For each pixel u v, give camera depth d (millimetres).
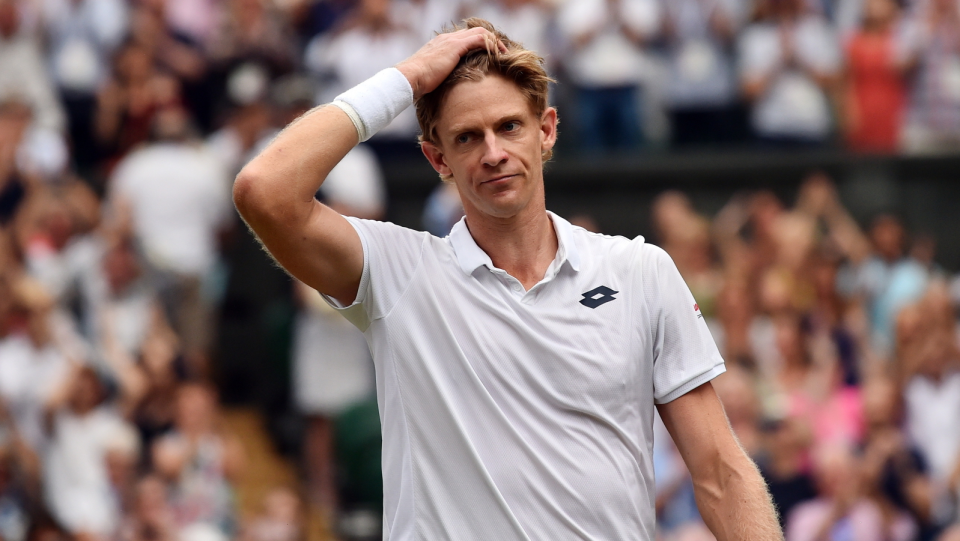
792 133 29062
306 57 29406
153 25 28156
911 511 19484
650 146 29250
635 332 7453
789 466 18578
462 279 7496
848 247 26109
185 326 24844
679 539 17547
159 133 24781
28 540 19703
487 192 7352
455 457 7332
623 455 7383
